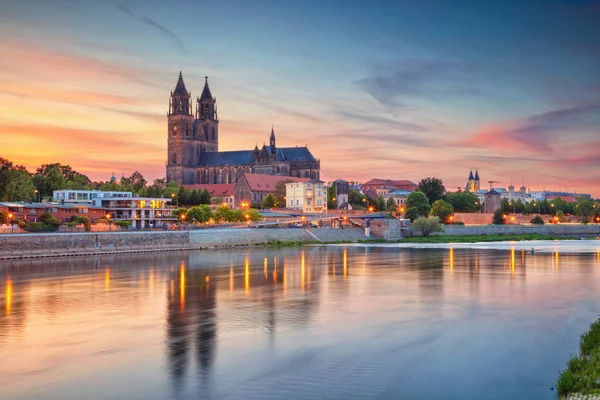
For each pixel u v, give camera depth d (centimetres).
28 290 10469
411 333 7075
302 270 13862
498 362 5844
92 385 5288
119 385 5278
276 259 16962
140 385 5275
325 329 7312
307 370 5634
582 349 6128
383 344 6556
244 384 5269
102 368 5753
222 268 14250
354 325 7531
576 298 9531
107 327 7475
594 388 4816
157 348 6450
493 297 9662
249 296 9881
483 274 12925
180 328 7406
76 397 5012
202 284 11319
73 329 7362
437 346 6462
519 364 5775
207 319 7950
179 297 9769
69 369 5728
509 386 5150
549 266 14688
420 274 12975
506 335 6950
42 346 6556
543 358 5975
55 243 17350
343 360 5944
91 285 11112
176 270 13738
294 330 7269
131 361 5972
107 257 17225
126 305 9012
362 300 9444
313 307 8831
